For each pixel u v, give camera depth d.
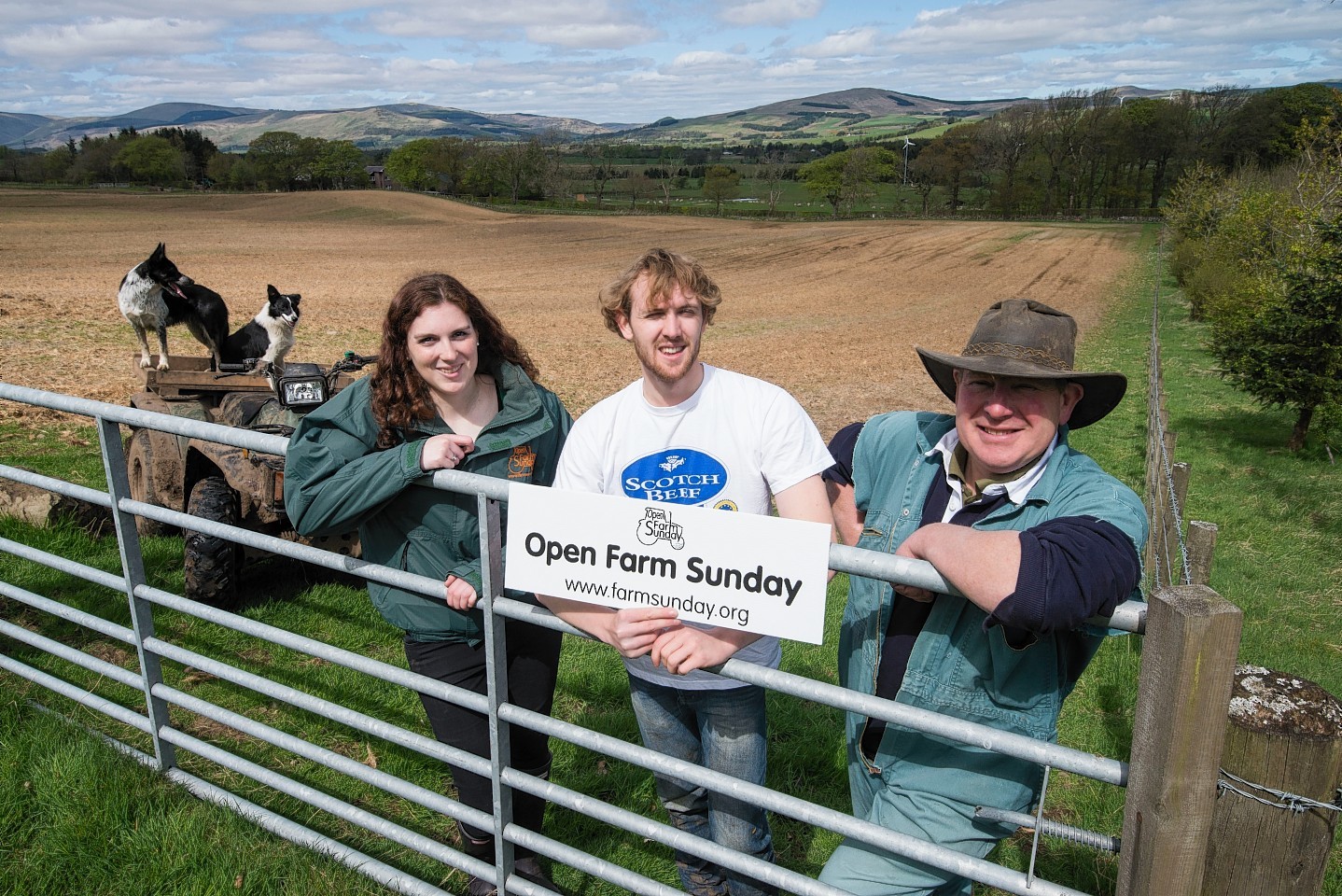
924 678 1.90
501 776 2.33
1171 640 1.39
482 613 2.38
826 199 119.81
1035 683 1.82
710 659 1.92
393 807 3.15
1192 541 3.36
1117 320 26.58
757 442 2.13
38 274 28.94
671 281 2.01
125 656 4.17
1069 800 3.57
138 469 5.80
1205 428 12.06
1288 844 1.52
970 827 1.89
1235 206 31.77
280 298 8.05
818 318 29.31
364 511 2.31
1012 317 1.87
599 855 2.99
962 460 2.03
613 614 2.04
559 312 29.23
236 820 2.77
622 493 2.24
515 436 2.53
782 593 1.82
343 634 4.57
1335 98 17.47
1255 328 10.95
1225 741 1.53
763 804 1.95
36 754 3.04
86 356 14.00
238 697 3.86
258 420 5.33
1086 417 1.99
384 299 28.67
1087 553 1.50
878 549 2.10
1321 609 6.08
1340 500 8.73
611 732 3.79
